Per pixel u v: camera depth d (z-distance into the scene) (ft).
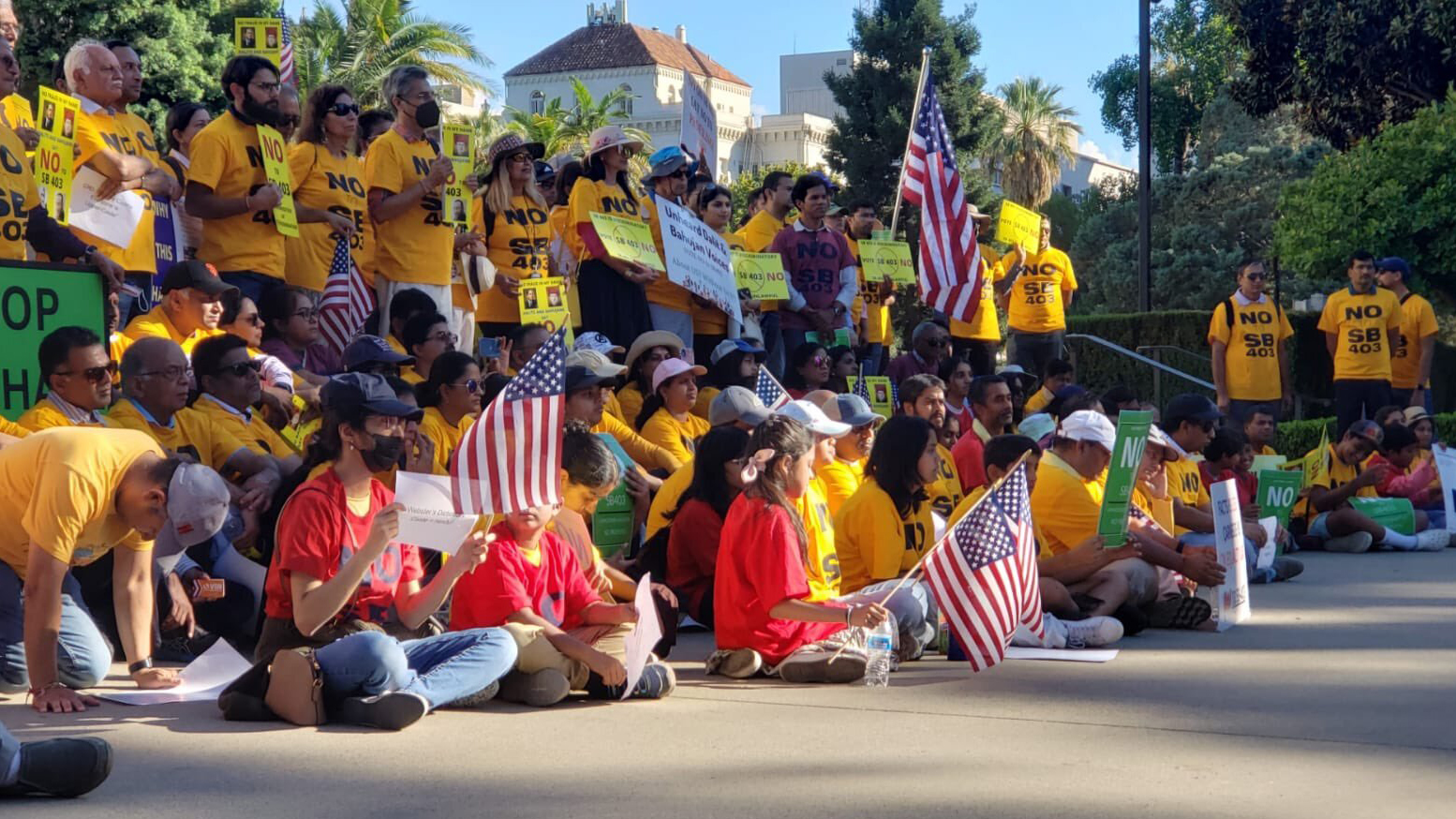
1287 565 34.81
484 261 34.01
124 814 13.66
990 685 20.84
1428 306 53.26
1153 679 21.24
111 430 17.92
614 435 29.48
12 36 27.27
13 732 16.74
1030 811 13.91
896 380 42.91
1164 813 13.79
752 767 15.65
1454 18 77.36
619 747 16.63
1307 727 17.81
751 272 39.29
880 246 43.96
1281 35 86.99
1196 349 67.51
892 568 23.71
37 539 17.38
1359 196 69.92
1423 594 31.89
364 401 18.20
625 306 35.29
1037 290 50.03
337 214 31.04
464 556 18.35
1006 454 26.18
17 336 23.76
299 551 17.90
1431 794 14.57
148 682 19.26
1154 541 26.48
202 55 83.25
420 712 17.40
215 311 26.66
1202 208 153.69
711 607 24.80
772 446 21.13
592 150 35.40
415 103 32.86
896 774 15.35
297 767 15.46
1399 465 45.06
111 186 26.55
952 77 153.48
